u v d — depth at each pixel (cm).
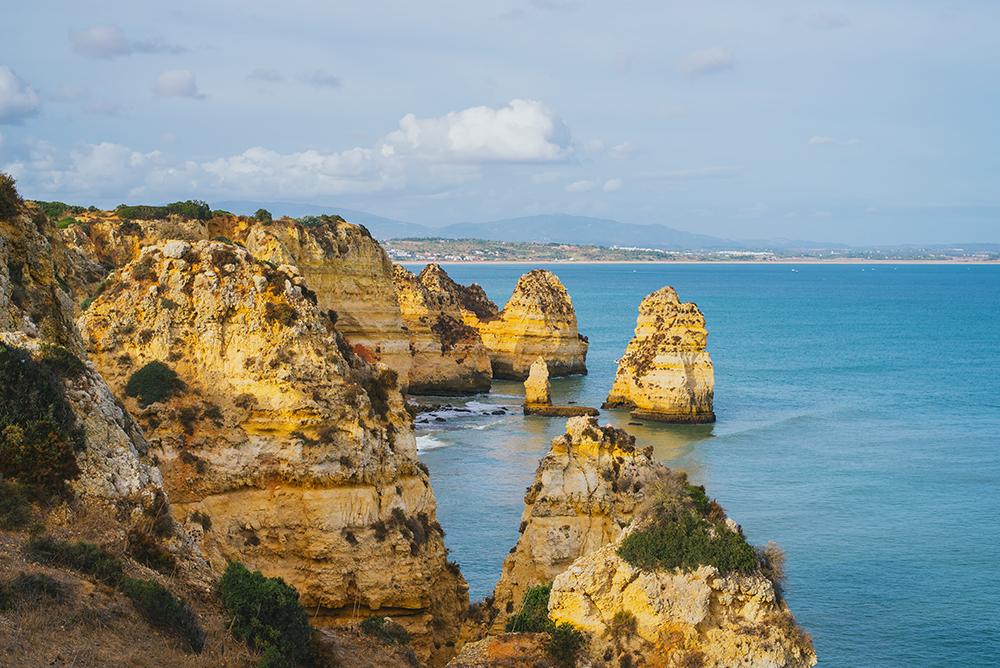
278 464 3538
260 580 2555
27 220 3091
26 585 2031
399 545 3556
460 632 3694
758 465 8088
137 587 2227
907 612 4825
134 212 8488
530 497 3822
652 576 2702
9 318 2767
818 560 5556
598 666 2631
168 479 3472
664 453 8562
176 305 3759
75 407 2595
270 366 3641
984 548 5794
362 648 2892
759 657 2572
